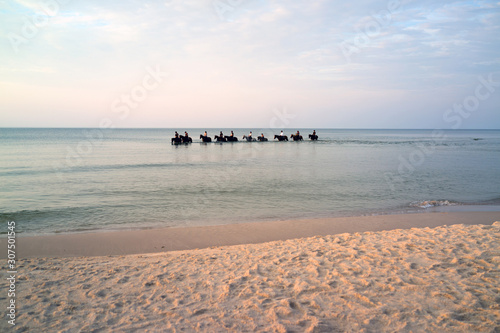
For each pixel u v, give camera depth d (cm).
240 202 1408
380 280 493
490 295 427
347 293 453
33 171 2338
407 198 1510
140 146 5478
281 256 648
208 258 655
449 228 837
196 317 396
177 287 495
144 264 619
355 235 816
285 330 357
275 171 2462
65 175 2172
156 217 1148
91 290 486
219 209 1276
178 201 1419
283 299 438
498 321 363
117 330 367
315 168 2645
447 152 4419
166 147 5238
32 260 656
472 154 4094
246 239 880
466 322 364
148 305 434
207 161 3173
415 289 456
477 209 1277
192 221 1093
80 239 866
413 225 1020
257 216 1173
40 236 895
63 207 1285
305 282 495
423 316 383
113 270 581
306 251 672
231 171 2452
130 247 808
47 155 3634
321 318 384
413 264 556
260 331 358
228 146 5506
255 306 421
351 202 1421
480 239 699
